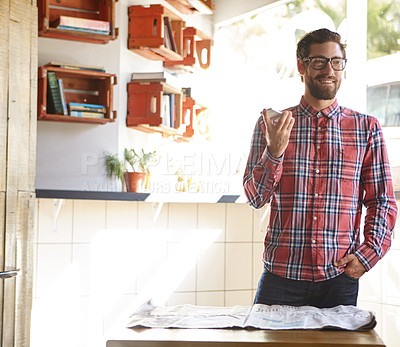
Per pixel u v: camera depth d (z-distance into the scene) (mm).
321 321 1450
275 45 4176
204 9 4199
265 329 1389
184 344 1275
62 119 3527
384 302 3295
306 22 3992
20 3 2752
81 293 3586
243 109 4320
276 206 1952
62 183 3643
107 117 3652
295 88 4051
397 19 3457
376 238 1839
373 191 1931
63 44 3682
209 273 3939
